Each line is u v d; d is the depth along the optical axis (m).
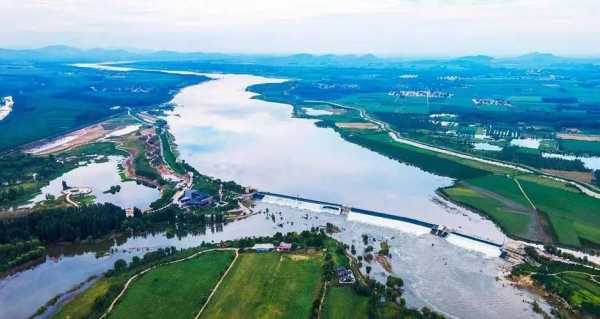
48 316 192.00
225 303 194.25
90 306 193.38
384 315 188.38
